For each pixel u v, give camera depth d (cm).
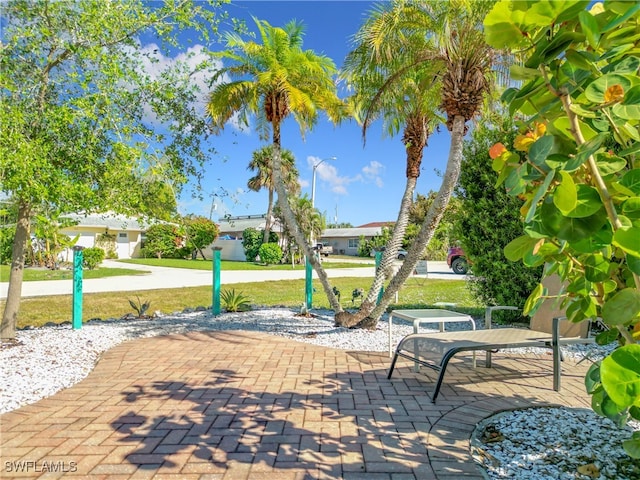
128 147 481
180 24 507
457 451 291
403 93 702
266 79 695
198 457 283
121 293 1301
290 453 289
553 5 129
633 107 138
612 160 162
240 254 3497
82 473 263
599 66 162
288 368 493
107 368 493
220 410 365
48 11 473
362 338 653
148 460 279
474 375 465
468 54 554
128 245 3581
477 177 743
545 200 151
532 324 482
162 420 344
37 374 465
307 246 755
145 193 559
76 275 705
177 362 518
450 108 568
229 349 583
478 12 524
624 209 146
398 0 565
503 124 711
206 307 974
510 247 188
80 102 449
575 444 298
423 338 424
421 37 605
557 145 160
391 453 289
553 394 403
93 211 520
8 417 349
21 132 469
